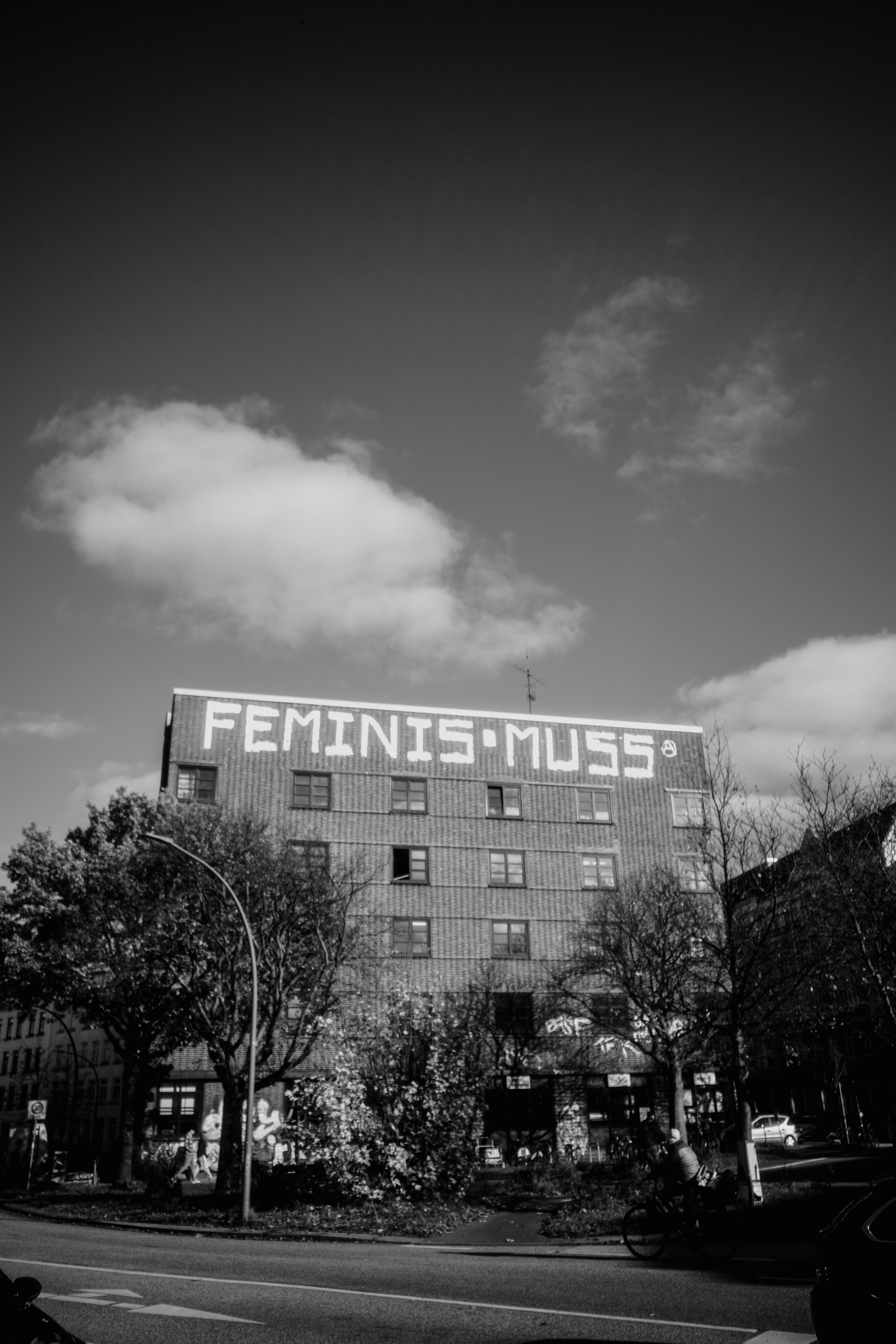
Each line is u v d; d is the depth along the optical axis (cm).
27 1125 5341
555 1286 1344
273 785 4759
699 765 5356
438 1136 2809
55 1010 4484
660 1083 4528
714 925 3141
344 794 4822
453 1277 1466
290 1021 3303
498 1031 4538
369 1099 2845
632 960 3644
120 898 3628
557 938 4828
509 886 4878
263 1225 2431
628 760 5262
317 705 4922
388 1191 2750
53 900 3978
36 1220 3041
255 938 3111
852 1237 834
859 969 2645
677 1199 1659
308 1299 1280
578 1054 4491
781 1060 4575
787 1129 4162
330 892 3334
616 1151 3912
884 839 2748
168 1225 2541
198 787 4678
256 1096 4069
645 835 5144
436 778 4966
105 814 4294
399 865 4797
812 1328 1009
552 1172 3284
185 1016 3278
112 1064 6906
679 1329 1027
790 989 2795
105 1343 1038
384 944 4612
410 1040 2942
